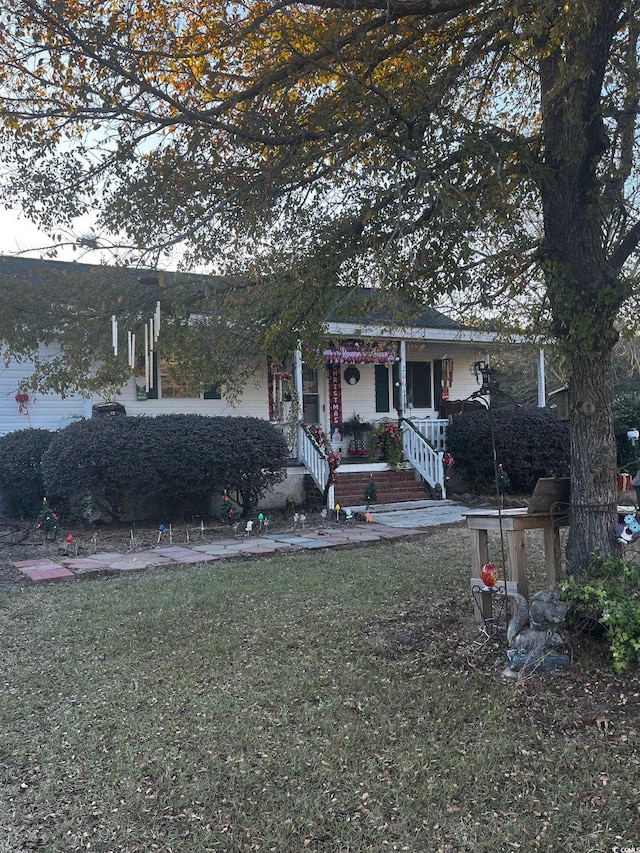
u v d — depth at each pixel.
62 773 3.72
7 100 5.78
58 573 8.82
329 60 5.99
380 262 5.76
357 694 4.55
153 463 11.84
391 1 5.52
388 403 18.91
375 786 3.43
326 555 9.80
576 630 5.01
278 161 5.91
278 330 6.09
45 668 5.30
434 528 12.12
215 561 9.62
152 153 5.96
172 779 3.58
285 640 5.71
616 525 5.18
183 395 14.83
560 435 16.58
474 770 3.55
